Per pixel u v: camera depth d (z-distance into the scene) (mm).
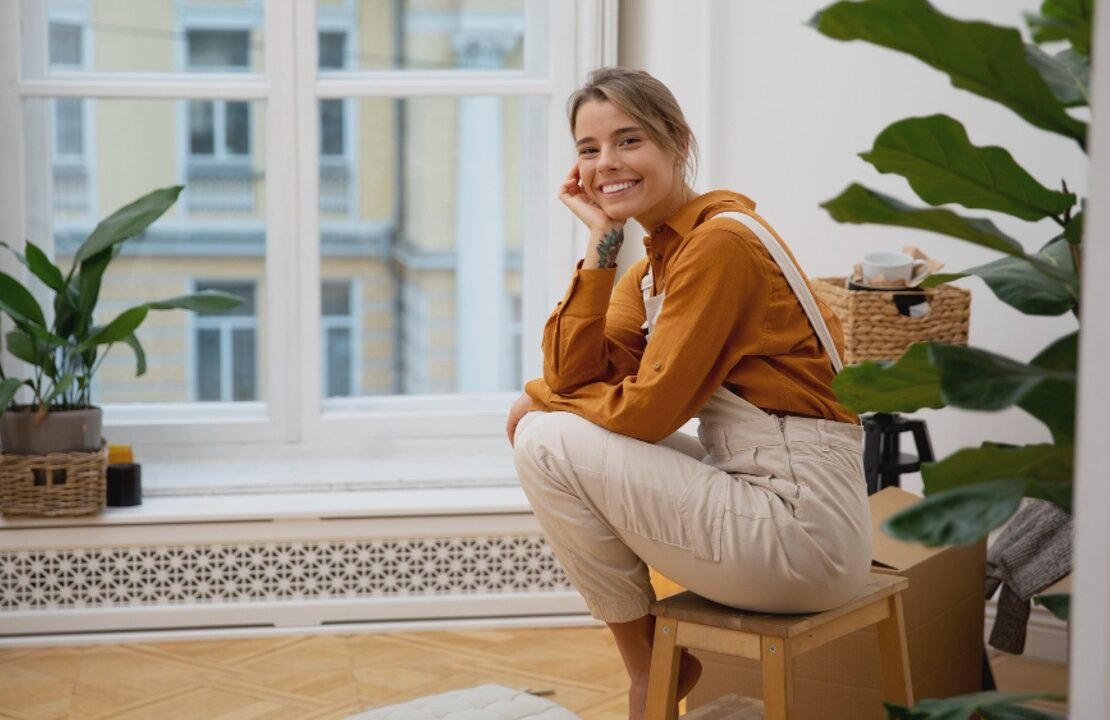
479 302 3908
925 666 2461
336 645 3189
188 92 3660
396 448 3814
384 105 3797
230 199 3789
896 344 2871
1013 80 1135
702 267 2055
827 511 2033
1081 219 1241
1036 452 1146
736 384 2123
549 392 2254
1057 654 3082
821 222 3375
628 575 2180
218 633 3238
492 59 3787
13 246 3605
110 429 3676
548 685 2928
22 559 3221
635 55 3643
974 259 3215
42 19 3635
